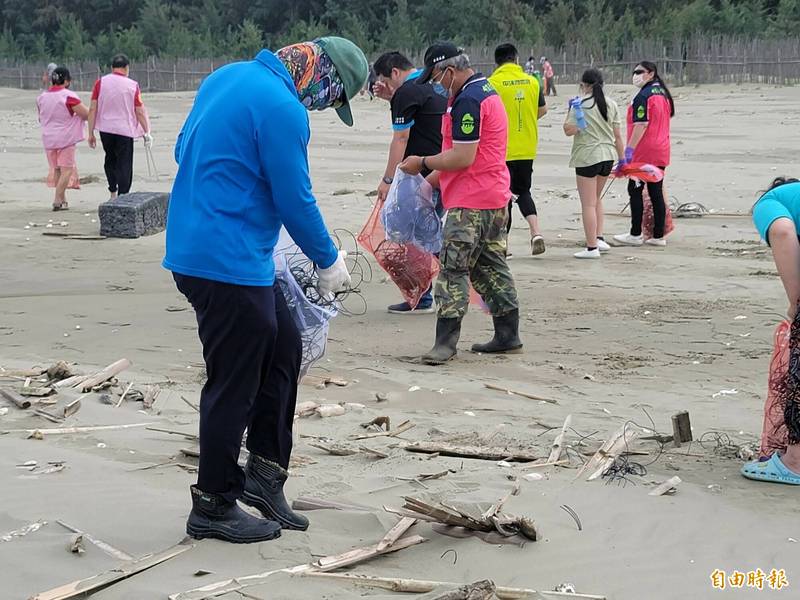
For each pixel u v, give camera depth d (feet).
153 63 231.30
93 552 15.61
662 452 20.84
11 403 23.52
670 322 32.83
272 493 16.58
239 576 14.87
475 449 20.63
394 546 15.87
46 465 19.38
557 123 118.21
